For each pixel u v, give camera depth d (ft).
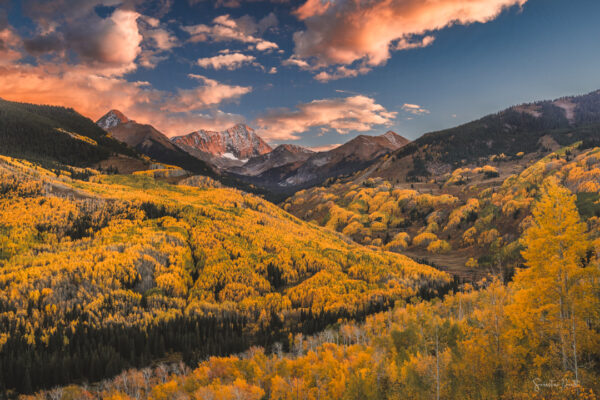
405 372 136.77
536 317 109.29
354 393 148.25
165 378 249.75
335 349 244.83
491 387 106.11
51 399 220.02
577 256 106.01
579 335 98.94
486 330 122.83
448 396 115.34
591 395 83.92
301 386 178.60
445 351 133.59
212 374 231.71
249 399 183.93
